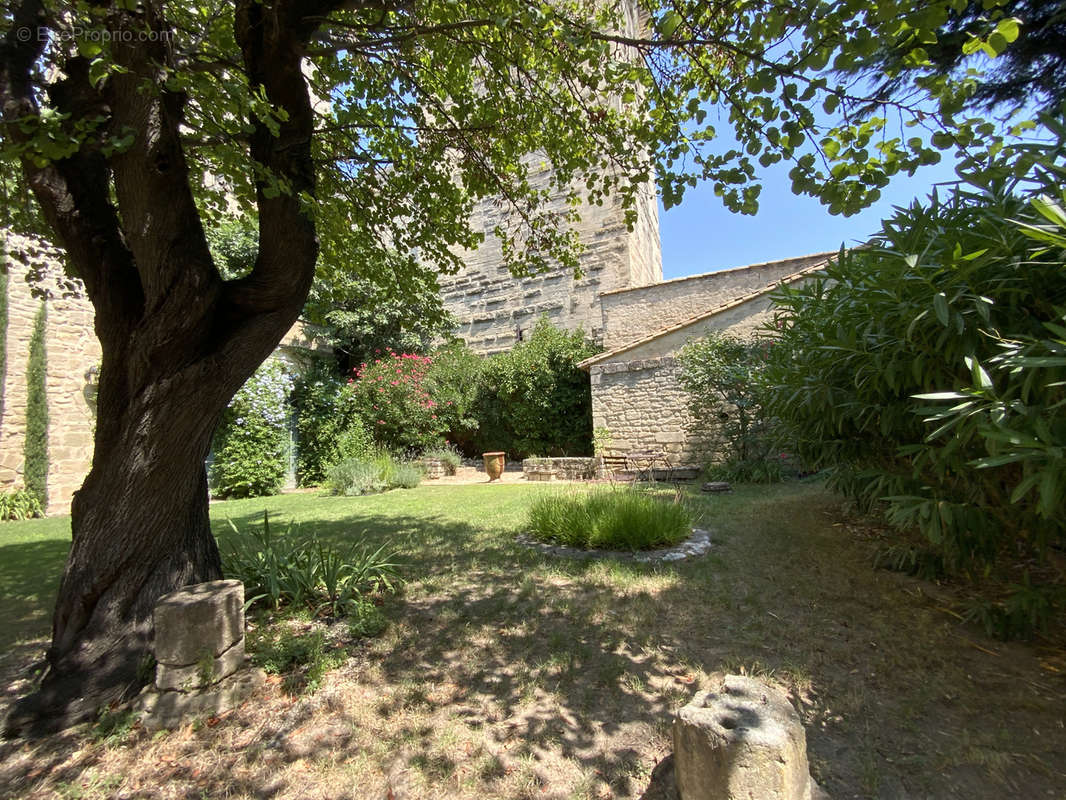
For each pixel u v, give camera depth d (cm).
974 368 188
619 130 443
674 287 1237
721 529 527
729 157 283
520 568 427
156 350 260
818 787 165
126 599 268
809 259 1107
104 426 282
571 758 199
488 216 1617
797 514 575
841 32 200
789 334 384
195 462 288
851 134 241
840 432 354
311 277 305
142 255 255
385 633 311
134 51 237
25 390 948
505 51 410
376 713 233
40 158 221
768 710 152
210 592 253
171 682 234
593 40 279
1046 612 261
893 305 248
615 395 1132
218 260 1108
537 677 257
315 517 718
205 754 211
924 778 179
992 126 204
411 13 396
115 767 205
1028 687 230
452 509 743
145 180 247
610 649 282
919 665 253
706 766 141
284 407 1202
